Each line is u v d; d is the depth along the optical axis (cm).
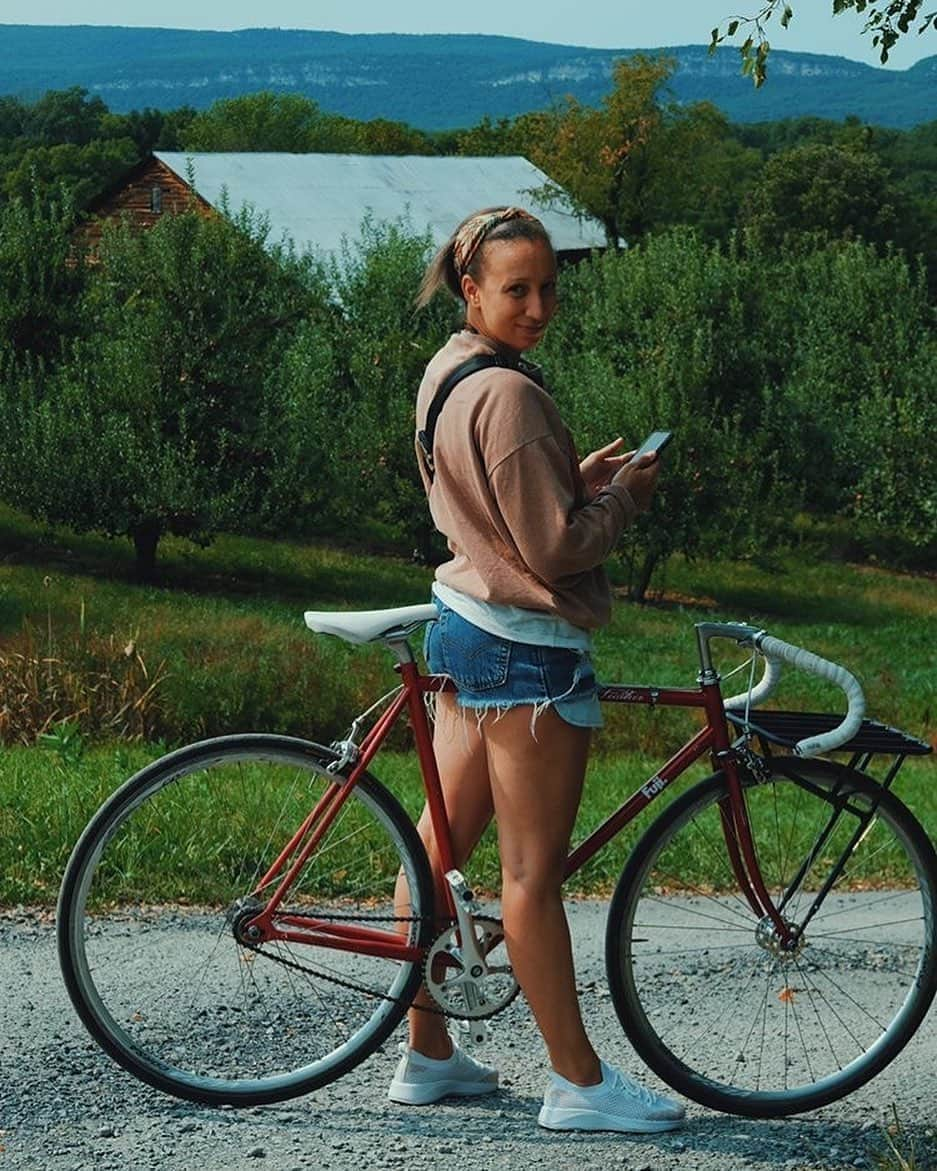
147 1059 337
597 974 466
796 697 1869
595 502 310
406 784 727
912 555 4006
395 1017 344
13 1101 337
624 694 338
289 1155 314
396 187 5984
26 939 459
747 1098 347
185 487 2742
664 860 375
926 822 855
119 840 448
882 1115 351
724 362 3434
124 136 13300
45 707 1339
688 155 7519
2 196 10456
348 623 328
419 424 323
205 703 1442
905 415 3775
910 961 398
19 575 2641
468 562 317
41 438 2766
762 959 386
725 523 3102
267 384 2811
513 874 325
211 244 2819
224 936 388
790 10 895
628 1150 324
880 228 8681
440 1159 314
